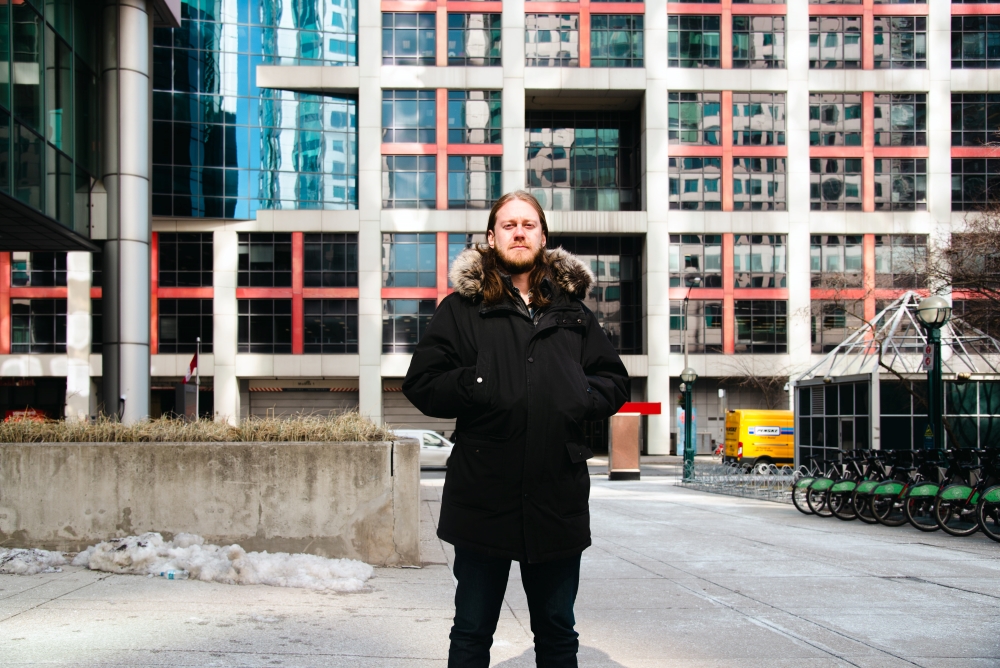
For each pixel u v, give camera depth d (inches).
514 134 1879.9
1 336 1830.7
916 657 173.8
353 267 1844.2
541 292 114.0
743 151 1905.8
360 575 255.6
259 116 1829.5
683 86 1904.5
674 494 818.8
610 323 1947.6
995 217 862.5
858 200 1895.9
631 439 1128.2
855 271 1883.6
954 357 1466.5
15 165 736.3
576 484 109.0
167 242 1825.8
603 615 216.8
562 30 1916.8
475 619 110.0
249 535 283.6
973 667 166.4
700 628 201.3
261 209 1824.6
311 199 1845.5
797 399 980.6
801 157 1898.4
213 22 1806.1
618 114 2022.6
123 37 966.4
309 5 1860.2
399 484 289.9
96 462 281.0
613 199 1996.8
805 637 191.9
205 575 243.1
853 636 193.0
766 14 1930.4
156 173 1755.7
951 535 422.0
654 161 1893.5
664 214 1883.6
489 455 107.0
